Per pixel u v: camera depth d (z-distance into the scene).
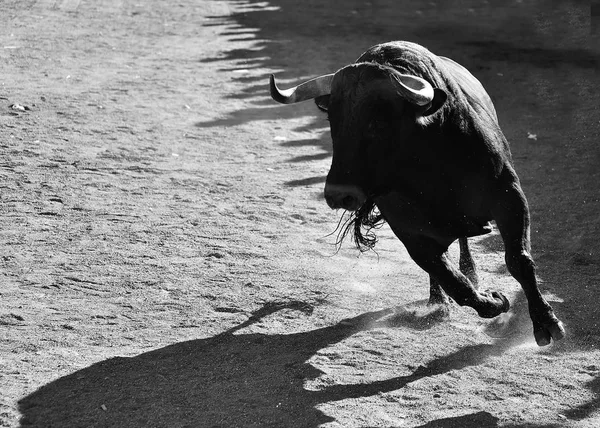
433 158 7.41
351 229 11.17
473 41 24.89
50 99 17.61
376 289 9.51
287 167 14.07
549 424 6.69
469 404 7.02
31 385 7.29
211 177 13.42
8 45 23.08
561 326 7.28
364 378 7.48
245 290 9.38
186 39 25.03
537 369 7.62
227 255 10.35
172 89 19.03
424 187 7.52
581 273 9.80
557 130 16.27
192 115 17.08
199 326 8.52
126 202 12.15
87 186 12.76
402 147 7.29
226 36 25.59
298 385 7.34
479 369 7.66
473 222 7.85
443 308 8.84
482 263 10.27
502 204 7.61
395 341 8.23
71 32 25.47
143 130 15.86
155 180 13.18
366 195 7.25
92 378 7.44
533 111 17.62
